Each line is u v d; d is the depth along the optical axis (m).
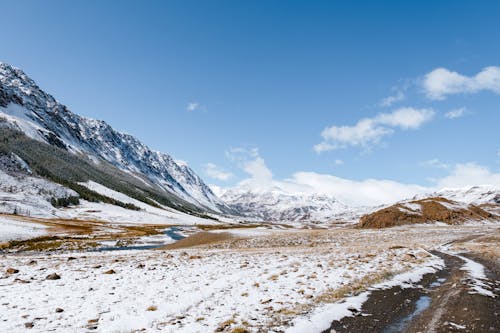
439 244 45.19
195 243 60.34
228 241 55.78
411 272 19.95
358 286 15.77
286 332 9.57
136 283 16.95
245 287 15.82
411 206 107.81
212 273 20.12
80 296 13.98
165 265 24.17
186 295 14.06
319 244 50.31
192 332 9.51
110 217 176.00
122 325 10.11
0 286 15.94
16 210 122.44
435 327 10.10
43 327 9.86
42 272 20.70
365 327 10.20
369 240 53.84
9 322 10.23
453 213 102.94
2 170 181.00
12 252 50.91
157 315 11.20
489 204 197.25
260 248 44.97
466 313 11.46
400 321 10.81
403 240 53.19
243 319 10.77
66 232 86.12
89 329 9.73
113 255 36.81
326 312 11.47
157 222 189.88
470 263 24.98
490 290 15.05
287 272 20.09
